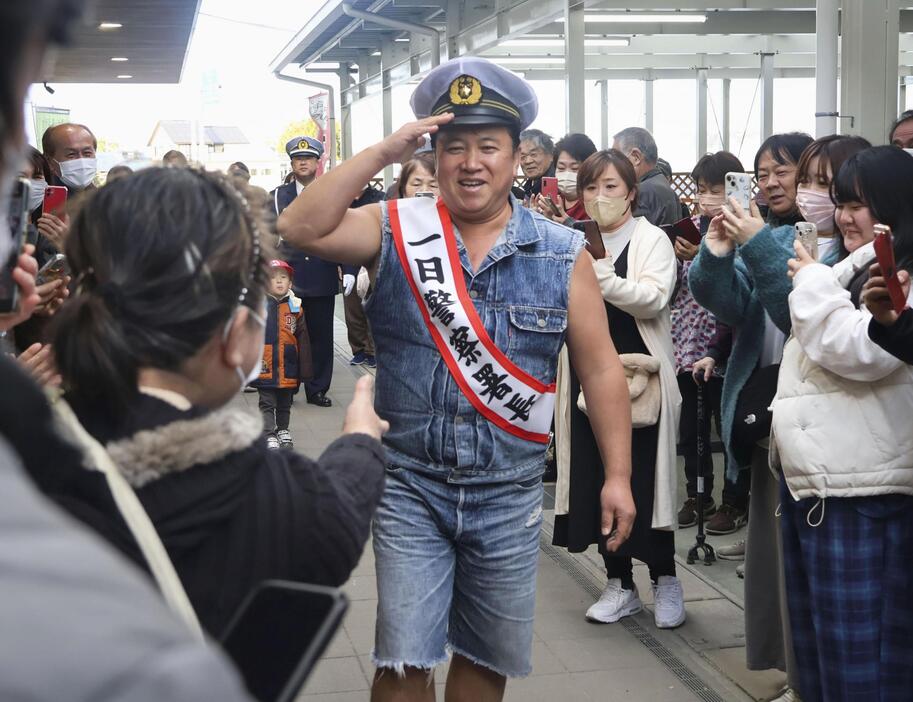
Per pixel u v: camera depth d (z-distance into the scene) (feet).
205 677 1.89
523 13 40.16
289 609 3.81
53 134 18.08
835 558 9.82
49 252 12.55
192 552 4.26
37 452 2.83
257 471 4.46
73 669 1.77
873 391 9.59
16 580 1.79
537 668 13.05
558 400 14.37
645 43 59.00
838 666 9.91
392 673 8.84
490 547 8.93
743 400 12.13
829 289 9.45
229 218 4.47
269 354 23.30
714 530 18.13
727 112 65.51
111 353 4.22
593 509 13.98
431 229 8.75
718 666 13.15
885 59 22.93
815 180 11.73
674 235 15.23
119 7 40.01
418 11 52.65
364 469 5.08
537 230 8.89
